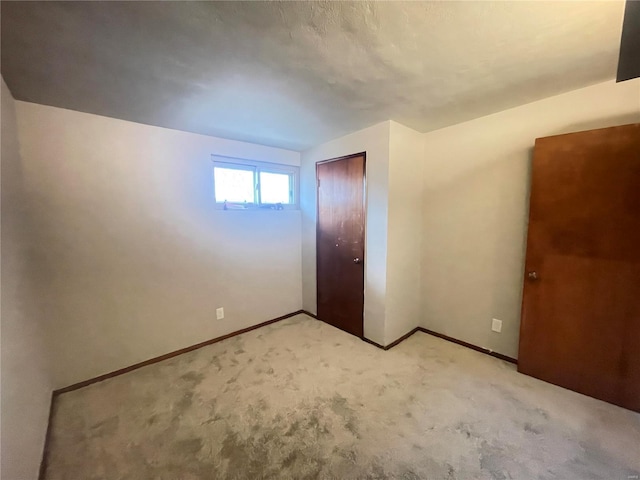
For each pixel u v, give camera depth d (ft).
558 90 6.38
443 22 3.93
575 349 6.58
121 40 4.20
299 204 12.19
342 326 10.57
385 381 7.20
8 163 5.01
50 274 6.72
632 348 5.89
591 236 6.23
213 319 9.66
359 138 9.07
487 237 8.32
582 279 6.40
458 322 9.22
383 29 4.07
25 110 6.27
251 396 6.68
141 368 8.04
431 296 9.89
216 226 9.57
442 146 9.09
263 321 11.12
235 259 10.12
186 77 5.38
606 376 6.21
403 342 9.44
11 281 4.46
